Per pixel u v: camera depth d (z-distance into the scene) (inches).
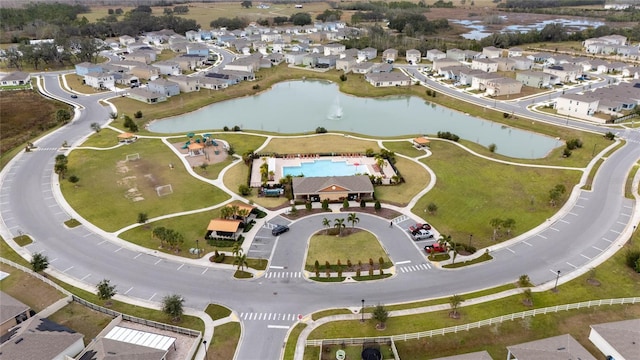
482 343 2411.4
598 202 3922.2
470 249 3225.9
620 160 4813.0
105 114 6461.6
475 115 6702.8
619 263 3073.3
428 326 2524.6
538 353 2167.8
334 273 3016.7
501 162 4862.2
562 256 3169.3
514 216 3735.2
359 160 4832.7
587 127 5905.5
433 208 3750.0
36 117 6279.5
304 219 3693.4
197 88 7839.6
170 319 2586.1
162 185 4279.0
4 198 3988.7
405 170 4635.8
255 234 3476.9
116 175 4480.8
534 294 2780.5
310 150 5187.0
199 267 3080.7
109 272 3011.8
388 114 6855.3
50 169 4601.4
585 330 2476.6
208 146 5285.4
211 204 3934.5
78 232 3486.7
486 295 2780.5
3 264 3056.1
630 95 6786.4
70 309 2645.2
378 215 3747.5
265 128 6181.1
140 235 3452.3
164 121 6471.5
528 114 6535.4
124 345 2257.6
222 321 2576.3
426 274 3004.4
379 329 2509.8
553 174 4530.0
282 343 2426.2
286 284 2908.5
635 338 2262.6
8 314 2456.9
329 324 2556.6
